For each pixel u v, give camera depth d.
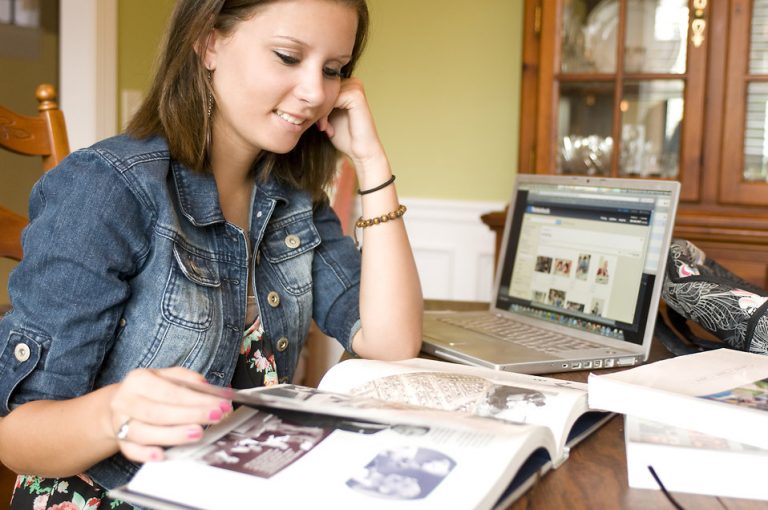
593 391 0.83
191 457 0.67
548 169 2.47
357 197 2.87
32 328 0.91
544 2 2.43
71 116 2.45
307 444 0.70
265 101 1.04
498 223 2.48
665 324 1.34
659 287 1.24
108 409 0.75
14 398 0.90
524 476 0.72
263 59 1.02
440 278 2.98
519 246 1.54
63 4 2.42
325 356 2.93
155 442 0.69
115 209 0.97
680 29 2.38
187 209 1.07
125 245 0.98
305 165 1.29
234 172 1.17
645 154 2.44
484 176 2.91
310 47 1.02
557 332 1.40
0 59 2.96
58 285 0.92
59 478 0.99
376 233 1.25
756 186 2.35
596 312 1.35
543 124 2.46
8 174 3.05
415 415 0.70
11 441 0.84
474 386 0.89
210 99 1.09
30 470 0.85
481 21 2.85
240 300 1.14
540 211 1.50
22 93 2.99
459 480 0.63
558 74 2.45
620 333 1.29
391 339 1.22
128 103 2.63
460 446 0.68
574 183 1.44
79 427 0.77
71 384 0.91
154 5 2.76
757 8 2.33
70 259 0.93
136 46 2.67
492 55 2.85
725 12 2.34
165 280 1.02
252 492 0.62
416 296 1.25
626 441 0.77
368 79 2.93
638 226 1.31
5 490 1.55
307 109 1.05
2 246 1.47
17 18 2.95
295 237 1.26
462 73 2.88
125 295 0.98
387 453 0.68
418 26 2.88
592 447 0.83
